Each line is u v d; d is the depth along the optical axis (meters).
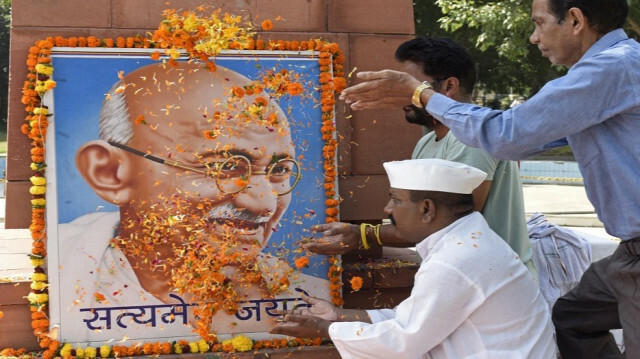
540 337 2.40
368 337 2.35
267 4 3.10
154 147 2.82
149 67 2.85
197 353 2.77
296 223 2.90
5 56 21.50
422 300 2.32
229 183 2.85
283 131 2.92
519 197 2.96
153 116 2.83
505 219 2.88
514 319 2.35
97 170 2.79
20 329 2.79
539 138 2.31
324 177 2.95
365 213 3.19
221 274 2.78
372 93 2.57
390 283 3.10
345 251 2.83
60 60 2.81
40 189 2.74
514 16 11.88
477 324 2.34
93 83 2.81
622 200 2.37
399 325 2.34
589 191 2.51
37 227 2.75
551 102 2.28
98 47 2.84
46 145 2.76
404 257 3.39
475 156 2.76
